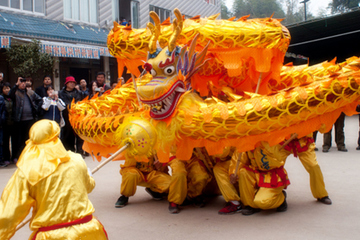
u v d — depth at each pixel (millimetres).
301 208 4332
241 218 4047
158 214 4305
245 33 3654
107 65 15914
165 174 4723
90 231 2283
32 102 7512
